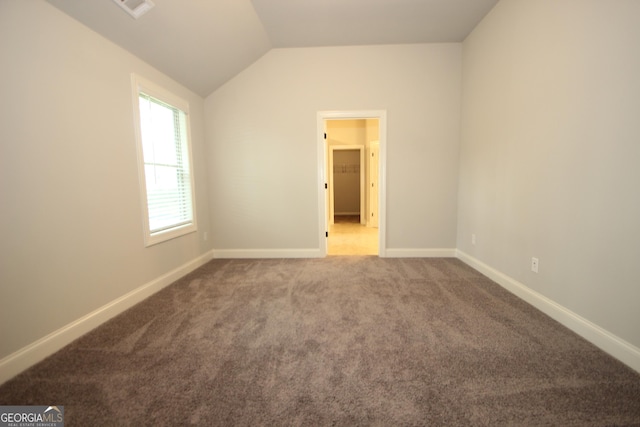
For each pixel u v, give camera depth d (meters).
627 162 1.51
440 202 3.73
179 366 1.56
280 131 3.73
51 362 1.61
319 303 2.38
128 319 2.12
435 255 3.80
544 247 2.14
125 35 2.18
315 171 3.77
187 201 3.33
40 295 1.66
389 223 3.80
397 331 1.90
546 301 2.12
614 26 1.56
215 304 2.38
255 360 1.61
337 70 3.62
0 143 1.46
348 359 1.60
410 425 1.16
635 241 1.48
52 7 1.72
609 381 1.39
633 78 1.47
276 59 3.65
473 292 2.56
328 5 2.73
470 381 1.41
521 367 1.51
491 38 2.83
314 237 3.86
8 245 1.50
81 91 1.92
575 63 1.83
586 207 1.76
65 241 1.81
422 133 3.65
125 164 2.31
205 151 3.77
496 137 2.78
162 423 1.18
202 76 3.25
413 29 3.20
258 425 1.16
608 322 1.63
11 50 1.51
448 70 3.55
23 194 1.57
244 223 3.87
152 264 2.64
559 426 1.14
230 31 2.84
